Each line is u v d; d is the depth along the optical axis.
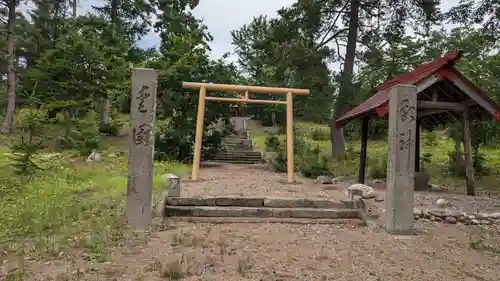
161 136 20.23
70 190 10.28
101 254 5.68
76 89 21.69
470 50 22.36
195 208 8.52
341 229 7.90
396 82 12.80
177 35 20.89
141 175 7.28
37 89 21.73
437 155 21.25
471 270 5.69
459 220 8.46
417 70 11.95
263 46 20.75
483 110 11.49
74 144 18.19
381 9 19.80
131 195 7.27
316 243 6.82
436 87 11.61
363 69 22.95
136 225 7.23
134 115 7.32
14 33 25.41
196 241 6.48
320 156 20.03
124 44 23.50
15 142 18.73
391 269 5.59
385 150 22.98
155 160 18.41
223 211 8.53
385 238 7.25
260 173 16.58
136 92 7.34
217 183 12.50
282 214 8.63
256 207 8.89
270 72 25.58
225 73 20.23
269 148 24.44
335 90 20.34
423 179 12.62
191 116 19.80
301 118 33.91
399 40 20.20
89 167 14.45
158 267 5.23
